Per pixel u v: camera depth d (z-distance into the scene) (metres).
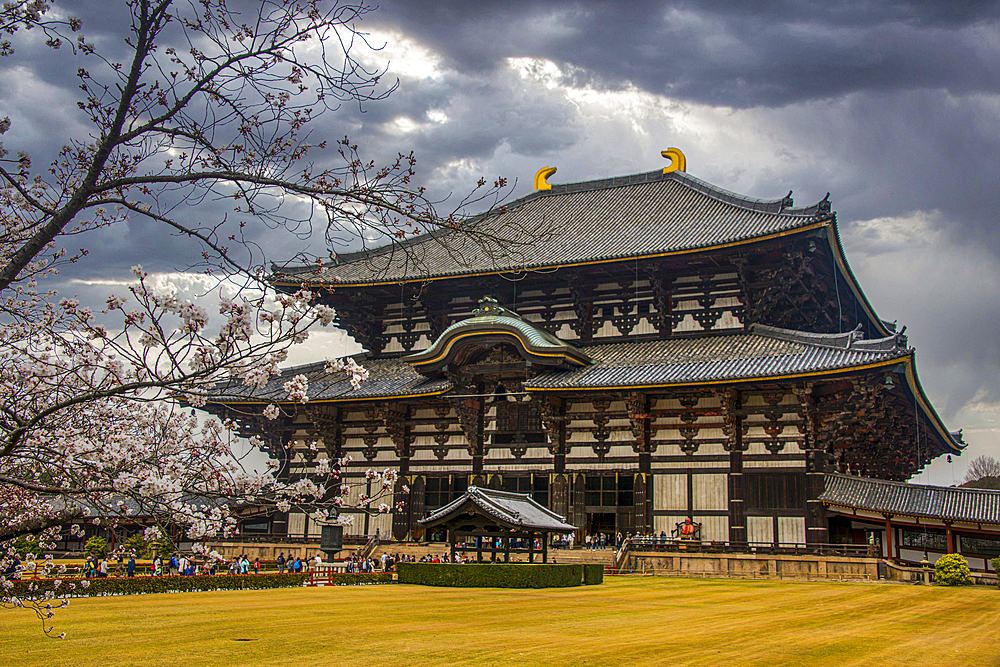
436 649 20.70
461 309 73.19
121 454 13.44
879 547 53.06
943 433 71.19
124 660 19.08
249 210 12.82
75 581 34.06
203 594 37.25
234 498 13.28
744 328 62.75
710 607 32.44
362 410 69.81
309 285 12.90
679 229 66.69
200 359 11.83
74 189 14.55
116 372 13.36
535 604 32.97
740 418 57.41
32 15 12.37
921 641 23.11
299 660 19.09
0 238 13.83
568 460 62.09
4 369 14.04
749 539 55.31
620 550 55.19
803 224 57.06
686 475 58.12
